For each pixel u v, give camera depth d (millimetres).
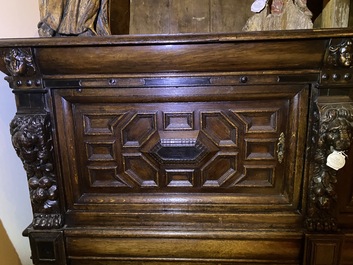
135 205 771
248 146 726
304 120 686
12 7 854
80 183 771
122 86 692
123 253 787
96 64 665
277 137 712
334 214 719
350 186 728
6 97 898
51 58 660
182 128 722
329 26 812
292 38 598
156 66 663
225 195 759
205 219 763
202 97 691
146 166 757
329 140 645
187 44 627
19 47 645
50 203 762
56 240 771
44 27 705
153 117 720
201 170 748
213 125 722
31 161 717
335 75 644
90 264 807
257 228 750
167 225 767
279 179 739
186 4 896
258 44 621
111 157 754
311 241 724
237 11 897
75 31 696
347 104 652
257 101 696
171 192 769
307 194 720
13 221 978
